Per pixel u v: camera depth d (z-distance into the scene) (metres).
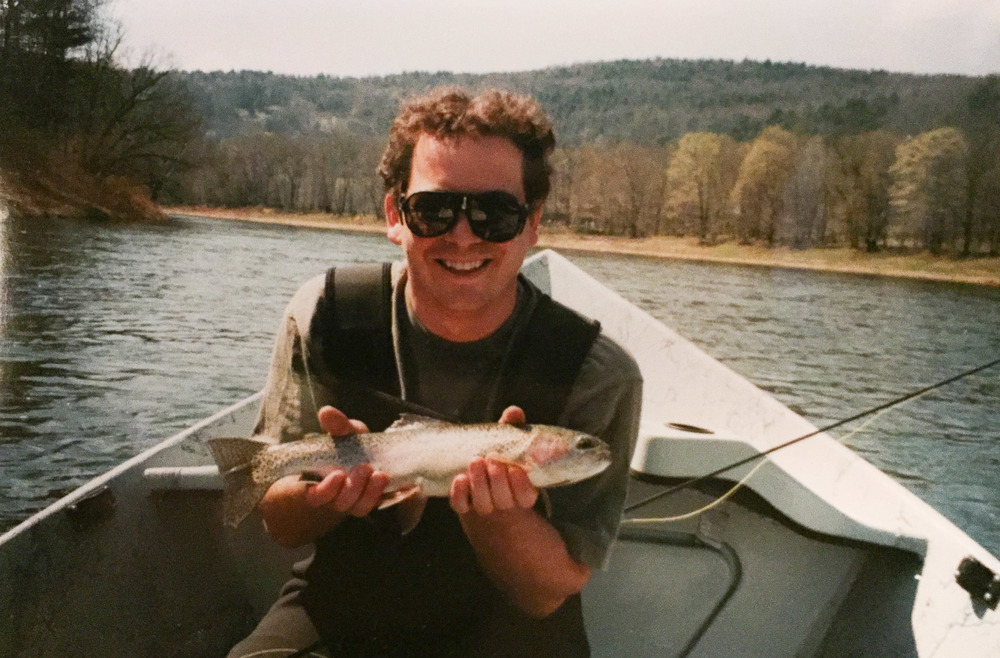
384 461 2.06
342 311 2.20
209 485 2.76
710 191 37.50
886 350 17.86
